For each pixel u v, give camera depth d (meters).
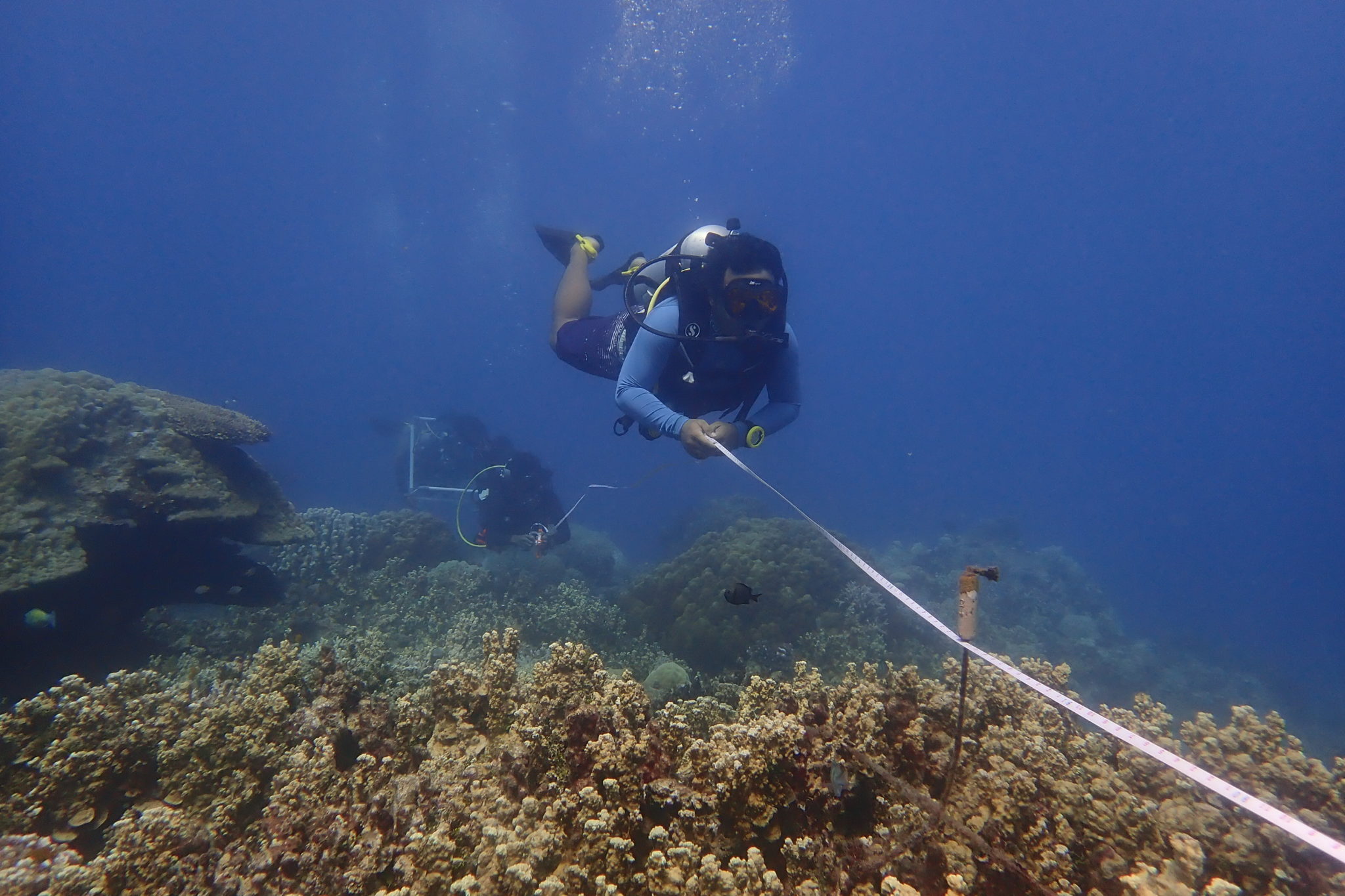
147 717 3.46
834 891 2.33
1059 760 2.78
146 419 7.41
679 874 2.11
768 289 3.89
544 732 2.76
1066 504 63.28
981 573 1.81
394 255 70.19
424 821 2.50
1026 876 2.19
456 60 56.50
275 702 3.38
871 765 2.59
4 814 2.99
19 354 73.31
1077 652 14.26
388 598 9.31
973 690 3.36
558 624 8.96
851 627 8.81
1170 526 63.19
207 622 7.48
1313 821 2.47
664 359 4.08
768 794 2.57
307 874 2.37
